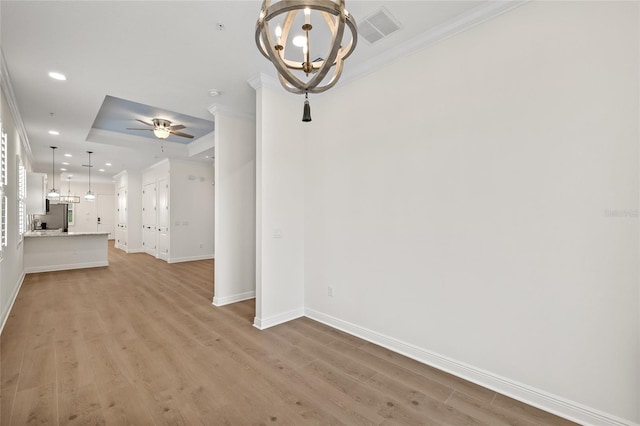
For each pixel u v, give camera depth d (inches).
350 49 61.1
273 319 133.1
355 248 121.8
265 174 130.3
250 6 86.0
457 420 72.4
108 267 274.8
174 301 169.3
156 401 79.1
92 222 510.6
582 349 70.9
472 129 88.7
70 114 169.0
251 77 128.8
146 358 102.3
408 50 102.9
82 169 369.1
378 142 113.6
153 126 205.0
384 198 111.4
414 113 102.7
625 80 65.7
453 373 92.6
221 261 163.3
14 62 114.8
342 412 75.4
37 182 253.4
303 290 144.9
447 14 88.8
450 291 93.5
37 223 352.2
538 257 77.0
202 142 256.7
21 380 88.1
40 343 113.2
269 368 96.3
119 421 71.4
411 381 89.1
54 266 258.8
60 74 124.3
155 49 107.3
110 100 172.9
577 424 70.6
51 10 86.2
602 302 68.5
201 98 150.3
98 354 104.8
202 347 111.1
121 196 406.6
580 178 71.1
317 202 138.0
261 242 130.2
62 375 91.1
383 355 105.3
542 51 76.5
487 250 85.7
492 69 85.0
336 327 129.4
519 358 80.0
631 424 65.1
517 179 80.4
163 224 318.7
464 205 90.4
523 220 79.4
